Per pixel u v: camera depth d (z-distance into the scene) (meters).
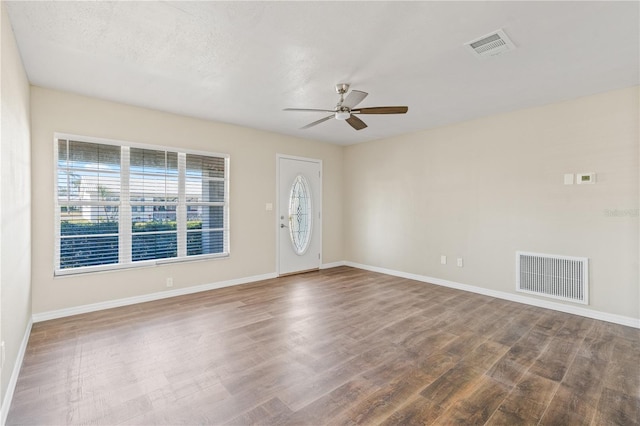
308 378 2.25
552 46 2.47
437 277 4.87
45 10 2.03
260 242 5.09
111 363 2.43
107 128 3.69
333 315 3.49
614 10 2.02
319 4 1.97
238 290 4.48
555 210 3.72
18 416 1.83
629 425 1.77
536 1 1.93
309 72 2.94
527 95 3.51
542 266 3.81
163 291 4.09
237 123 4.66
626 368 2.39
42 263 3.29
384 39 2.38
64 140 3.44
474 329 3.12
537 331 3.08
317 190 5.91
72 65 2.81
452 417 1.84
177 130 4.22
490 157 4.26
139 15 2.09
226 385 2.16
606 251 3.38
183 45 2.48
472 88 3.31
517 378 2.25
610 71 2.91
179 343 2.78
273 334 2.98
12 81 2.17
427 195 4.98
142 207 3.97
